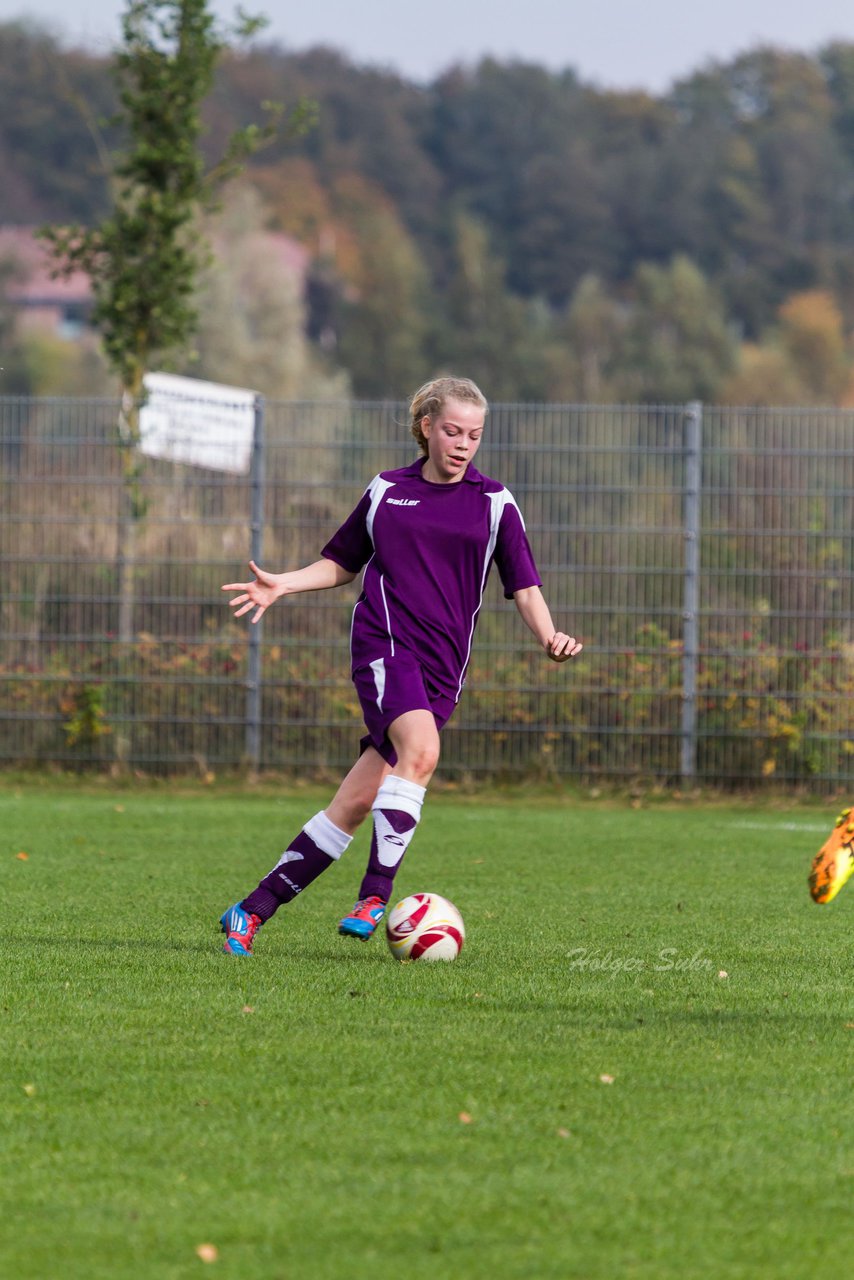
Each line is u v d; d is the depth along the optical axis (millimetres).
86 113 53156
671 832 35375
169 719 45219
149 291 50219
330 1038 14219
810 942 20203
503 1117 11836
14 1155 10961
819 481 44000
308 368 193750
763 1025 14992
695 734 44000
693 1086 12742
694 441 44344
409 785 18203
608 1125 11680
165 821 35906
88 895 23984
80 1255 9273
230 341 178750
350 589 45062
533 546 44656
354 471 45281
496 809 40844
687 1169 10758
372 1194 10234
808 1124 11766
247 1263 9164
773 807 42781
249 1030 14516
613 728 44156
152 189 51188
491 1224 9750
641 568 44344
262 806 39969
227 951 18562
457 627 18438
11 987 16453
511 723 44344
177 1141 11258
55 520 45531
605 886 25984
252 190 196125
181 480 45438
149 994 16109
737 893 25312
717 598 44156
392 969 17703
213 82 50844
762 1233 9656
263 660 45094
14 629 45562
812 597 43875
